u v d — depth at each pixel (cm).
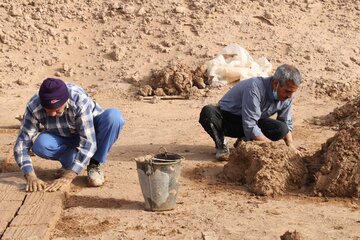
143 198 909
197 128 1331
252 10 1970
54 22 1906
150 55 1791
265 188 924
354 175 912
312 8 2020
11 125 1377
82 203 892
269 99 1026
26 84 1722
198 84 1666
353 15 2011
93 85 1705
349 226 812
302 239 736
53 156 951
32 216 816
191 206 880
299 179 949
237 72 1673
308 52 1817
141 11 1928
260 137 1025
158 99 1606
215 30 1872
